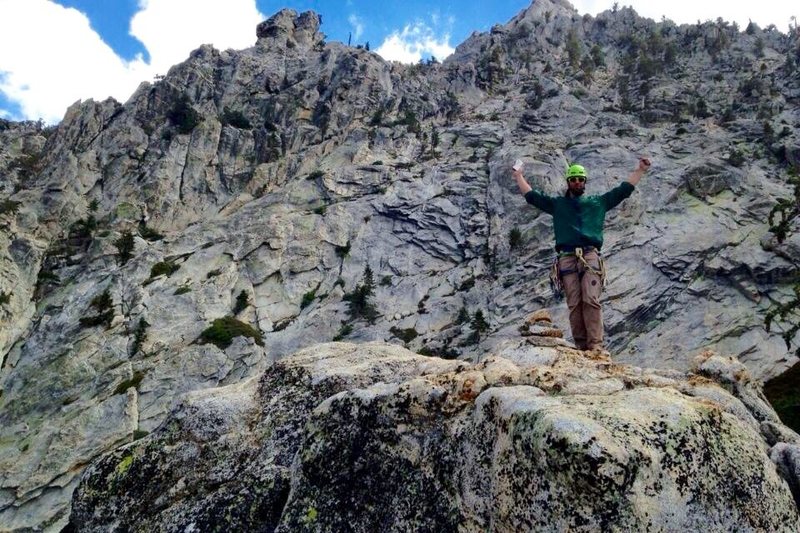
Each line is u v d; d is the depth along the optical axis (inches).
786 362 2226.9
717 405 208.2
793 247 2598.4
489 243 3412.9
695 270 2758.4
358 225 3693.4
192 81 5191.9
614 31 6983.3
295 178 4190.5
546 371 236.1
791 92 4658.0
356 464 244.8
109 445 2225.6
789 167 3565.5
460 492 209.3
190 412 326.0
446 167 4033.0
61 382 2544.3
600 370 262.1
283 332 3006.9
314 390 311.0
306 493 251.1
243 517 261.1
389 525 223.1
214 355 2618.1
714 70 5442.9
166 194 4114.2
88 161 4335.6
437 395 240.4
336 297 3280.0
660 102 4660.4
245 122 4781.0
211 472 294.7
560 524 166.2
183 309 2970.0
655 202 3245.6
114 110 4970.5
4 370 2854.3
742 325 2423.7
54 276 3444.9
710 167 3297.2
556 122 4490.7
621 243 3031.5
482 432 211.5
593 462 162.4
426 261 3447.3
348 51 5718.5
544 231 3314.5
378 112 4840.1
